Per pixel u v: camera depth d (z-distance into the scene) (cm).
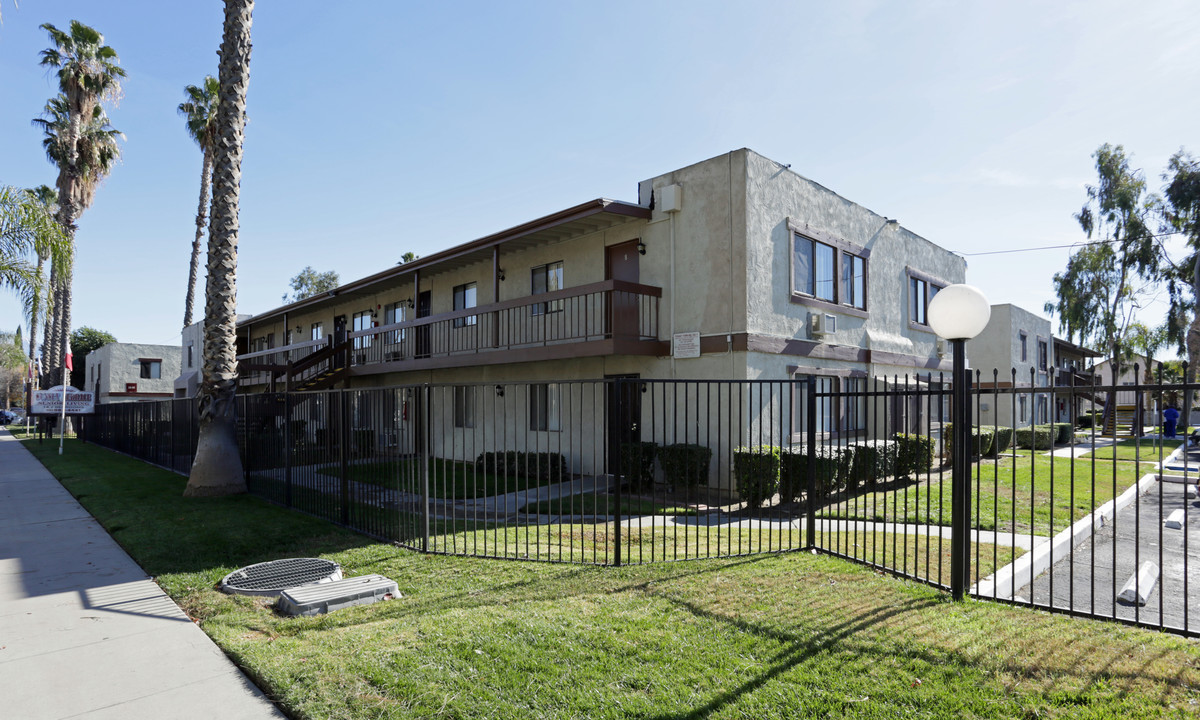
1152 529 813
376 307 2164
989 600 491
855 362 1448
